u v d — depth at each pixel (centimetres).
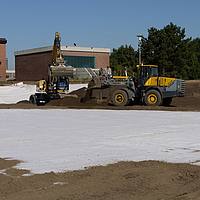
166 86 2469
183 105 2777
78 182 622
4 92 4566
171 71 6081
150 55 6084
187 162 789
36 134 1270
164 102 2689
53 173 687
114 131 1329
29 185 604
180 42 5862
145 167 735
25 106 2766
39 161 812
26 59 7281
